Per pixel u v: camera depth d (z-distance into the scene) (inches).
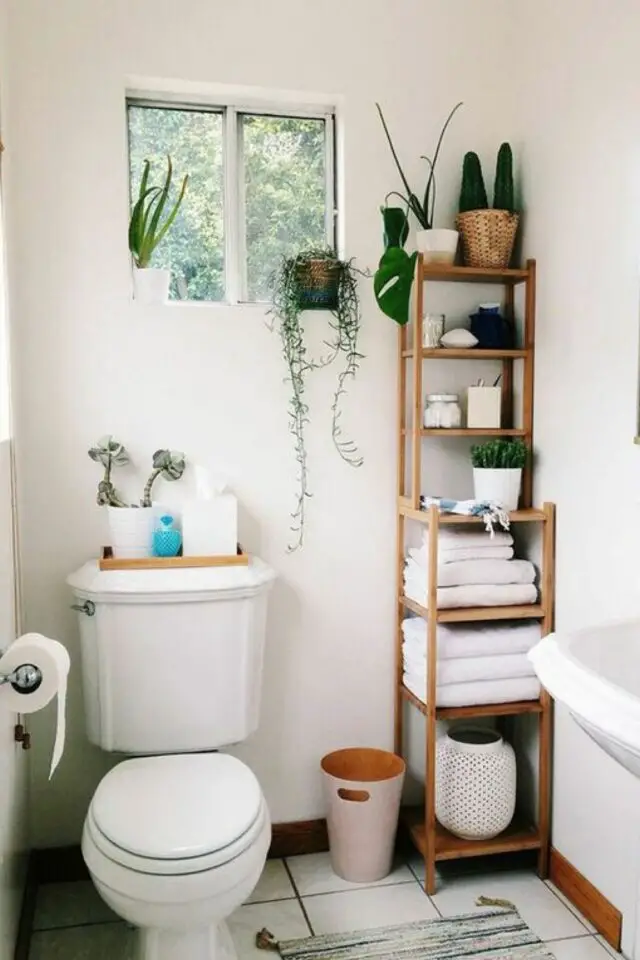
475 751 92.4
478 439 102.7
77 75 88.7
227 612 86.6
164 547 89.7
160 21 90.4
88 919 87.1
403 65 97.3
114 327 91.7
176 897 65.1
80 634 88.4
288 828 99.8
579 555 86.8
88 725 87.8
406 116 97.9
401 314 91.3
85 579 85.5
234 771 78.6
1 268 77.2
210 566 88.4
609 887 82.8
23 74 87.3
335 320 97.4
